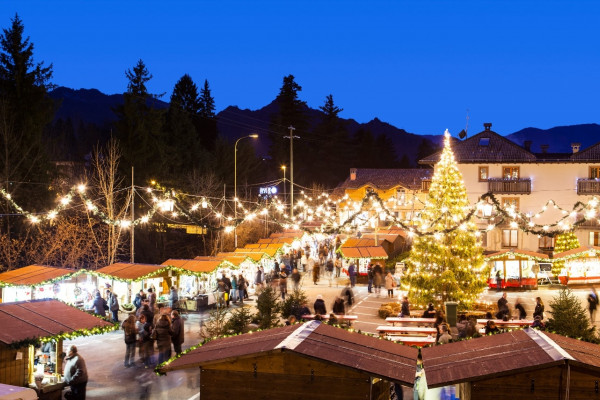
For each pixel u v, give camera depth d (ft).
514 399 30.58
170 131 221.66
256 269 120.57
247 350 33.50
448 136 94.58
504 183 168.45
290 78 350.23
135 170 170.40
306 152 350.02
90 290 89.40
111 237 129.08
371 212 177.88
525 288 121.70
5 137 120.57
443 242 92.17
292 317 58.18
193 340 73.10
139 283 90.99
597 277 130.00
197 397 50.72
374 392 32.50
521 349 32.45
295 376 32.32
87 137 304.09
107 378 56.59
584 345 34.22
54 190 135.95
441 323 66.23
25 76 134.92
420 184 258.16
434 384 30.35
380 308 92.84
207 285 100.12
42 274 84.74
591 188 163.73
